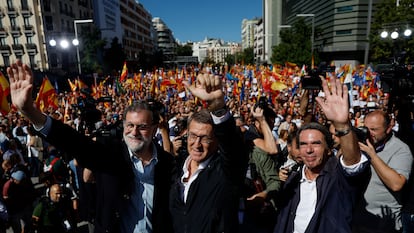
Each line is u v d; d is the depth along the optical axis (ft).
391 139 9.45
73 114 32.12
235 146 6.97
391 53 61.21
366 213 9.35
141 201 7.67
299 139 7.89
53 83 94.27
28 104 6.26
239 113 31.99
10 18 135.13
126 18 280.51
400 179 7.95
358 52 159.33
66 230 14.35
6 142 25.29
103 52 162.81
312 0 194.29
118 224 7.57
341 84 6.61
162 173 7.77
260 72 66.33
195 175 7.48
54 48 142.00
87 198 10.68
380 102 39.42
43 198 13.88
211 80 6.57
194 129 7.23
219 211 7.06
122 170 7.66
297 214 8.02
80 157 7.27
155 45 435.53
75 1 164.86
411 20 58.44
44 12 139.13
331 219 7.29
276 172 10.88
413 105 13.71
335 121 6.54
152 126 7.47
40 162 26.43
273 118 11.93
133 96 55.77
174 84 57.57
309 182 8.04
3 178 16.11
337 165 7.41
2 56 136.26
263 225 10.81
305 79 13.07
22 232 15.28
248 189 10.82
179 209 7.39
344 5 156.25
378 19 69.21
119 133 8.66
